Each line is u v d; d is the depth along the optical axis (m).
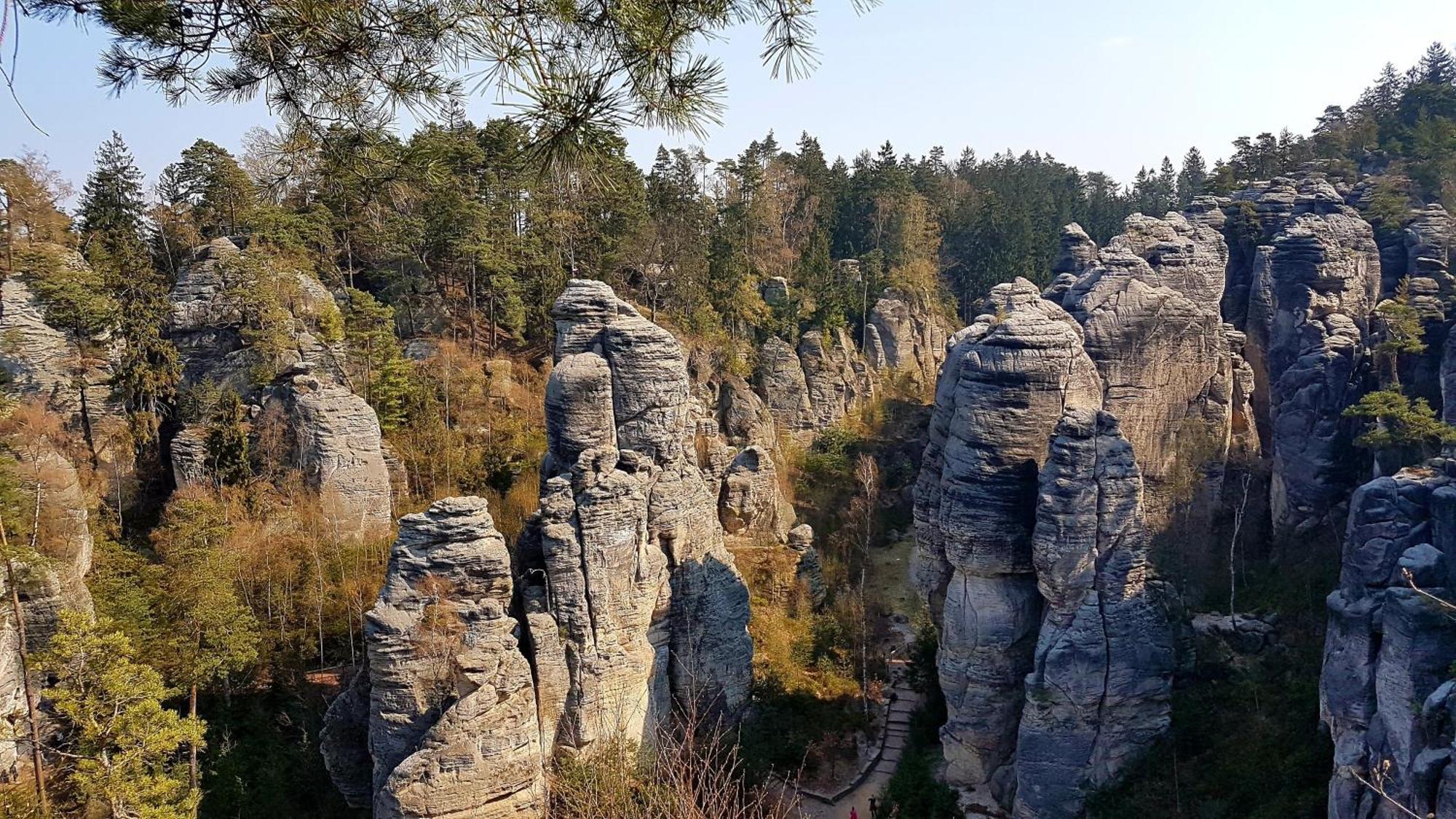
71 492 35.31
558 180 9.50
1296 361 46.28
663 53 8.55
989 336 34.38
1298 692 30.05
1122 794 30.09
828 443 69.12
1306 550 41.34
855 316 80.88
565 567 30.31
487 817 26.62
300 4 9.42
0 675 29.81
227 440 44.56
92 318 45.84
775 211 86.19
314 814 31.05
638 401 34.25
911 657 42.97
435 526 27.64
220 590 33.66
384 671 26.95
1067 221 104.94
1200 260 44.56
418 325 59.38
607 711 30.66
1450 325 42.50
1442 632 21.83
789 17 8.70
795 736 36.31
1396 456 37.22
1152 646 31.14
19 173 47.84
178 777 30.64
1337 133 74.25
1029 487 33.56
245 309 48.91
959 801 33.50
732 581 36.56
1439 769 20.25
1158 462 39.03
